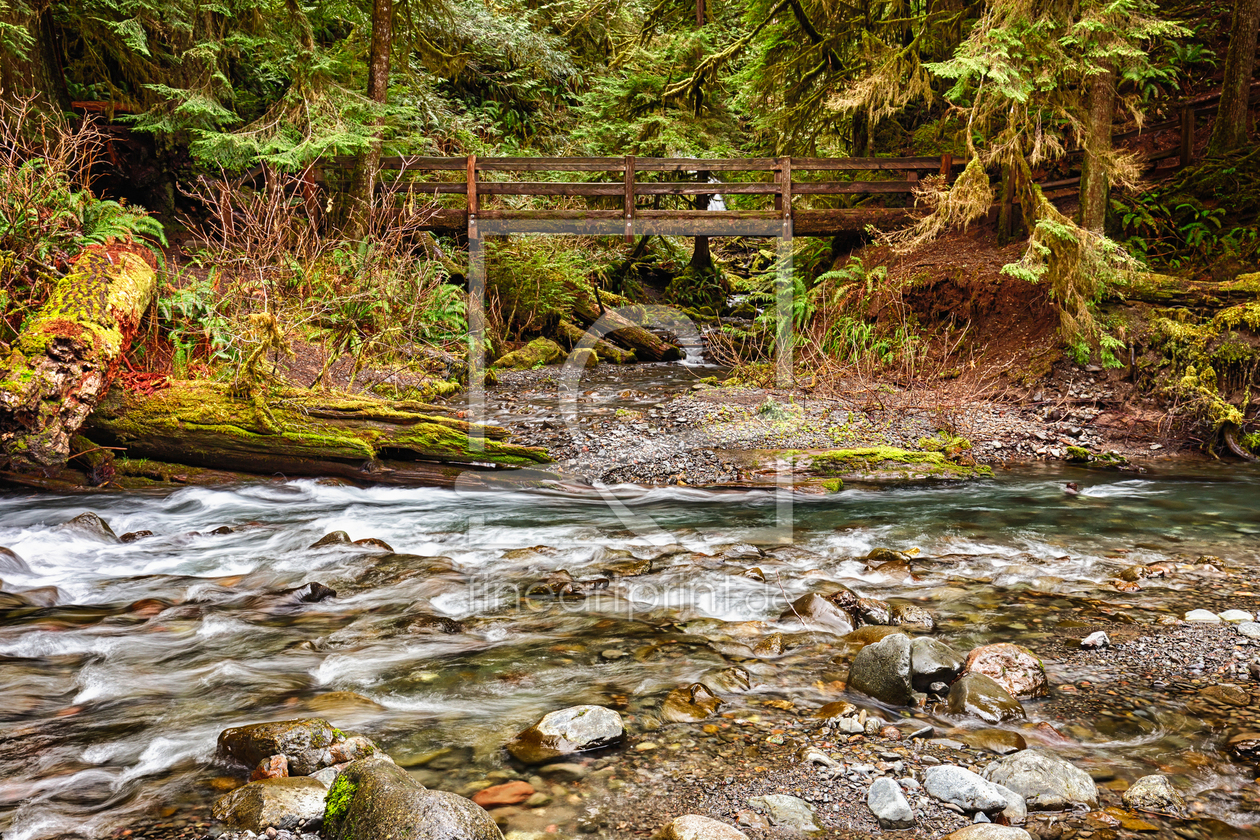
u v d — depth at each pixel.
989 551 4.72
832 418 8.05
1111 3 7.64
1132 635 3.35
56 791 2.21
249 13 10.70
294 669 3.09
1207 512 5.60
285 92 12.30
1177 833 1.98
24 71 9.23
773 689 2.90
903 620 3.53
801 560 4.58
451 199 12.24
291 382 7.51
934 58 11.08
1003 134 8.54
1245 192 9.29
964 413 8.11
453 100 17.16
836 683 2.95
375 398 6.77
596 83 17.88
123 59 10.16
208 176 10.68
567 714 2.52
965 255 10.52
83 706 2.76
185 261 9.80
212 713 2.70
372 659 3.19
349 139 10.08
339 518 5.63
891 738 2.51
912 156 11.76
